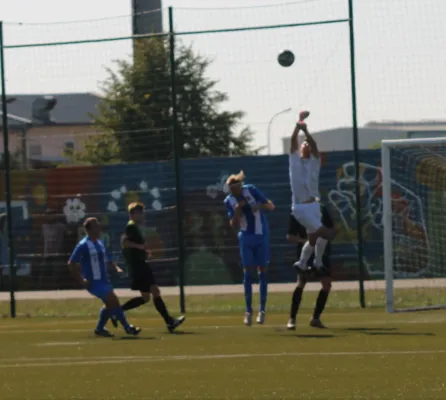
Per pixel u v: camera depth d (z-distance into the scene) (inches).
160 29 1707.7
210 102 2007.9
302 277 1160.2
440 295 1632.6
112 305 1167.0
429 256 1717.5
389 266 1348.4
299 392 689.6
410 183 1722.4
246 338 1078.4
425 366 802.2
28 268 1856.5
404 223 1728.6
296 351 931.3
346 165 1787.6
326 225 1135.0
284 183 1769.2
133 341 1088.8
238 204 1186.6
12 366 882.1
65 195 1840.6
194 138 2023.9
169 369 830.5
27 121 2485.2
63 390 730.2
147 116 1964.8
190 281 1792.6
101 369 844.6
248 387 718.5
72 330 1272.1
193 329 1229.1
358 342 994.7
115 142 1956.2
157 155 1892.2
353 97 1537.9
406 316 1314.0
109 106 1998.0
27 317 1584.6
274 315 1437.0
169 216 1796.3
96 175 1831.9
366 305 1541.6
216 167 1790.1
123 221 1820.9
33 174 1851.6
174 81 1601.9
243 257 1209.4
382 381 728.3
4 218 1870.1
